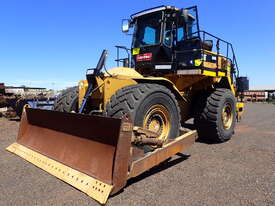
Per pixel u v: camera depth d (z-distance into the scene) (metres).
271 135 6.28
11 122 8.72
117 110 3.18
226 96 5.23
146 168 2.89
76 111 4.20
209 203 2.46
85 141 3.03
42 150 3.58
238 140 5.55
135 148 2.83
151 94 3.34
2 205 2.37
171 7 4.93
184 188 2.80
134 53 5.42
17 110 9.47
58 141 3.42
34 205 2.37
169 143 3.32
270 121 9.83
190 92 5.41
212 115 5.01
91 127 2.91
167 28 5.00
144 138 2.93
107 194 2.41
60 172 3.01
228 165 3.65
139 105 3.17
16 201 2.45
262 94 43.00
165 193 2.67
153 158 2.99
